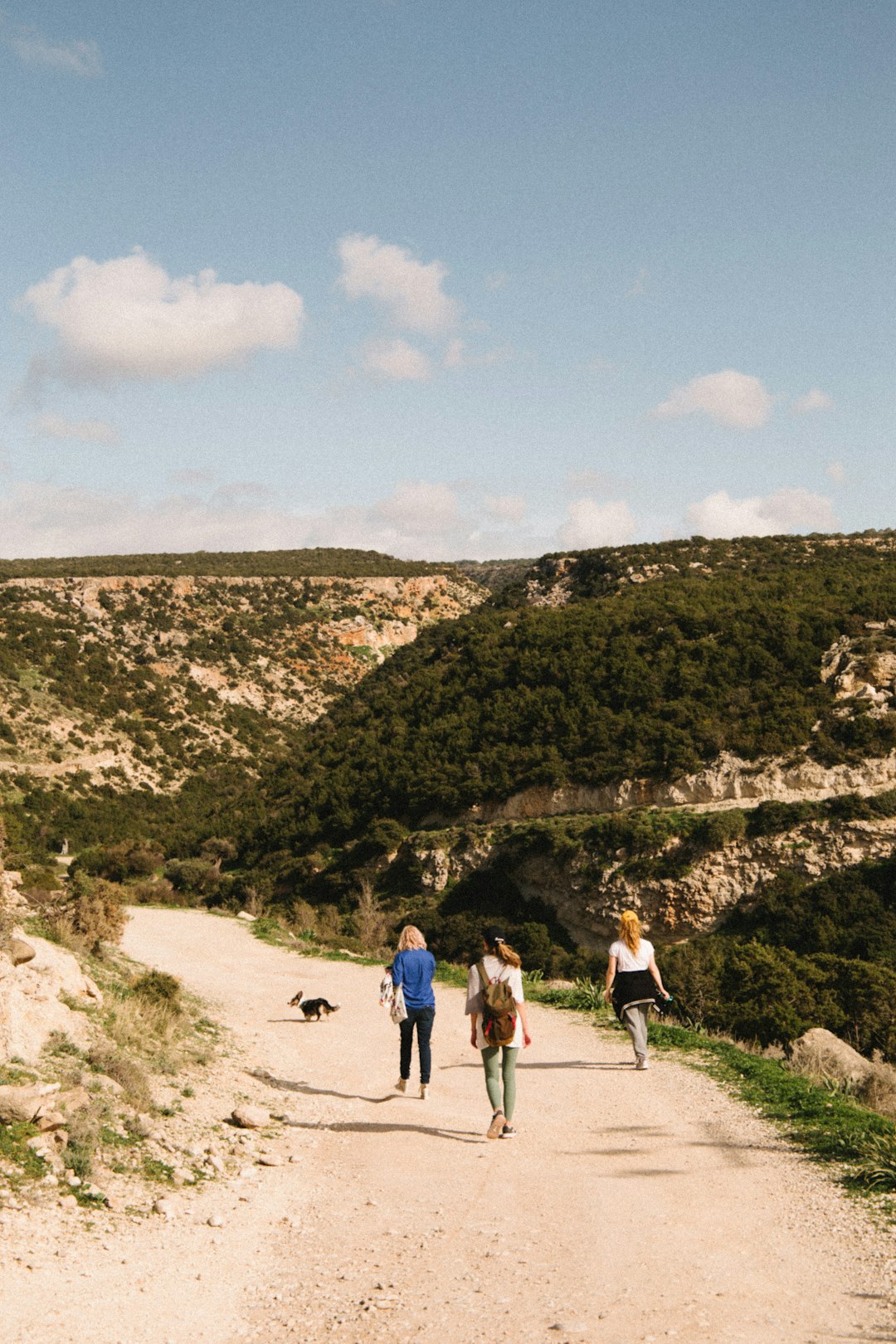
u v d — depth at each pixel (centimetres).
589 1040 1297
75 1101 682
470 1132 825
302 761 6575
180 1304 471
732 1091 981
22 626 10181
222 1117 827
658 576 7694
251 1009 1504
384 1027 1390
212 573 13400
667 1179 681
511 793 4703
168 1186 645
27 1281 470
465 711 5597
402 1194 658
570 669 5334
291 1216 618
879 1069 1099
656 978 1123
